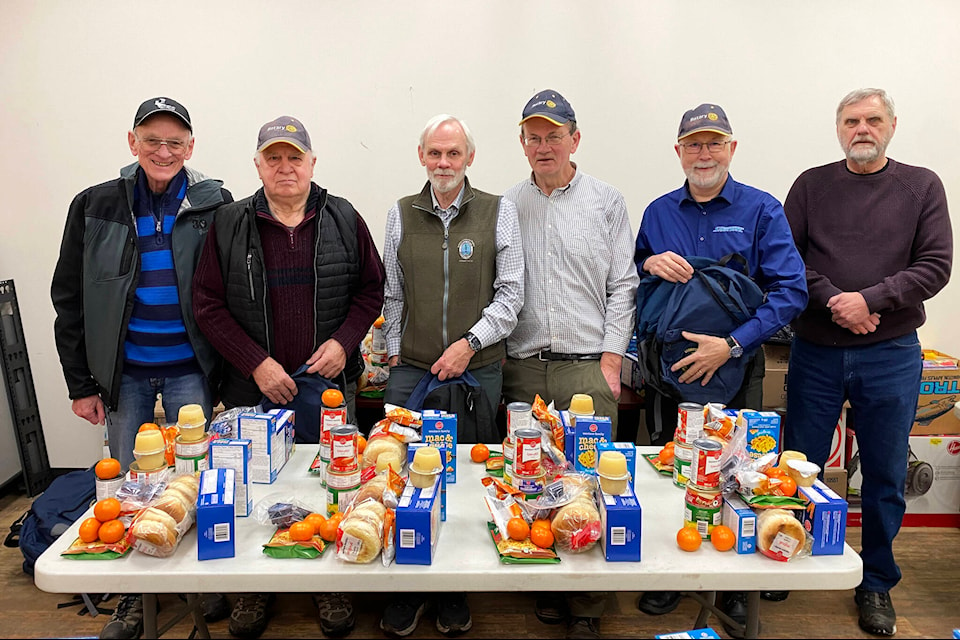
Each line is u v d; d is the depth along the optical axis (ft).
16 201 9.92
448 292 6.89
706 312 6.57
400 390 7.07
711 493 4.18
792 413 7.38
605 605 6.94
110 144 9.78
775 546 3.94
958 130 9.66
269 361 6.39
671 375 6.73
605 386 7.08
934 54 9.49
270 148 6.21
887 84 9.57
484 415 6.79
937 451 8.86
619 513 3.90
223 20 9.50
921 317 6.79
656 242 7.24
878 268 6.70
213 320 6.43
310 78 9.68
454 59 9.63
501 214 7.02
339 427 4.47
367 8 9.50
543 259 7.38
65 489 8.04
